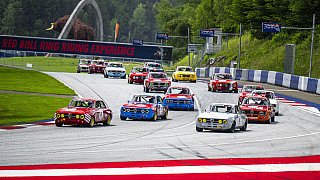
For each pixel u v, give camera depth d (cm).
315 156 4341
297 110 9356
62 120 6359
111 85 13438
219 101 10562
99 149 4478
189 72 14950
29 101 9519
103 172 3444
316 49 16575
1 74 15575
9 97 9944
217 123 6034
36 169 3497
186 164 3797
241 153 4419
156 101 7638
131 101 7600
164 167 3656
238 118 6234
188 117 8056
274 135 5906
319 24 18250
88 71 18125
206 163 3856
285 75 13925
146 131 6031
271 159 4106
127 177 3306
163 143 4959
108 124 6775
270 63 17338
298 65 16038
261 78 15362
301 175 3484
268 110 7388
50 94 10938
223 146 4844
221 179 3300
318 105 10112
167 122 7269
